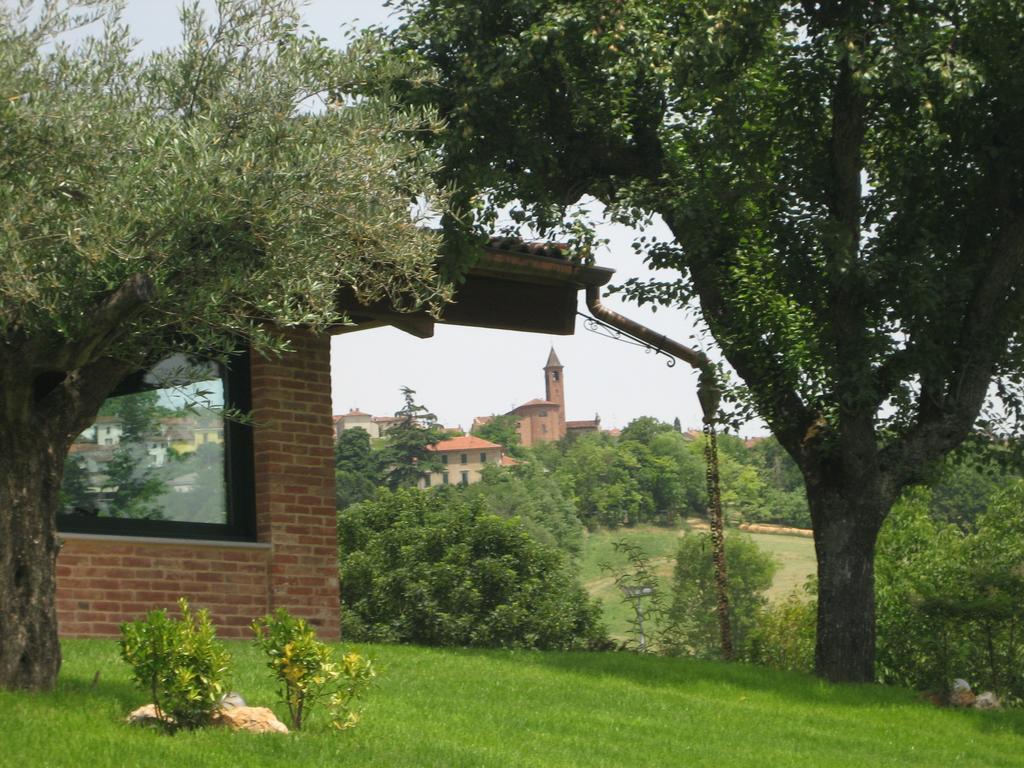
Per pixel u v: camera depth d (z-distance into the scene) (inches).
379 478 5511.8
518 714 483.5
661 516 7052.2
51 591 379.9
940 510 3193.9
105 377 387.2
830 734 541.6
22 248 334.3
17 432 370.9
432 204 433.7
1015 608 939.3
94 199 344.5
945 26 673.6
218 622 559.2
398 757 362.6
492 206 747.4
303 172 382.0
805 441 741.3
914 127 723.4
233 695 389.4
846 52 658.2
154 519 553.0
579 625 1243.2
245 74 403.5
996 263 712.4
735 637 3294.8
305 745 356.2
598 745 442.6
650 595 1120.2
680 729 504.4
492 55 721.0
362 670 389.1
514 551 1251.8
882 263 681.6
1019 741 583.5
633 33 702.5
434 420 5723.4
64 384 383.2
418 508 1362.0
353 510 1405.0
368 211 400.8
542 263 667.4
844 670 712.4
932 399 722.2
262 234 376.2
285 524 581.6
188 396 570.9
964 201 736.3
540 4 720.3
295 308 421.4
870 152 789.9
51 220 342.0
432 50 744.3
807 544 5502.0
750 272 748.0
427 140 711.1
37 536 376.5
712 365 740.7
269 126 391.5
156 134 361.7
